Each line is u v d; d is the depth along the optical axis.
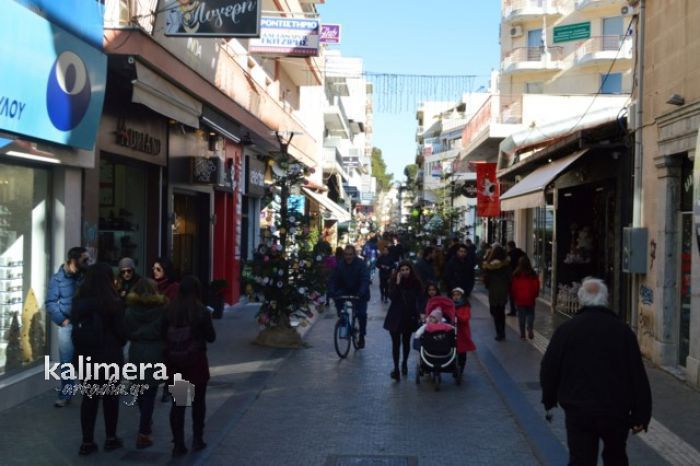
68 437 7.24
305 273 13.22
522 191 16.09
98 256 11.41
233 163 19.03
